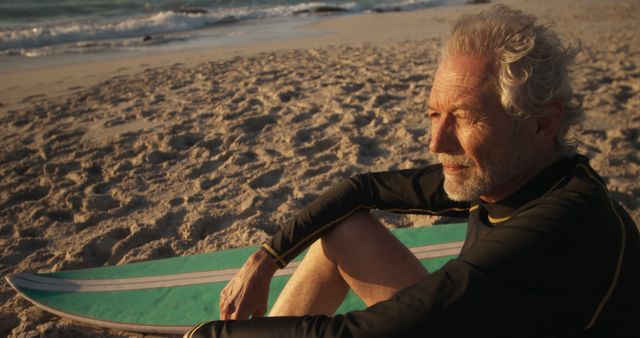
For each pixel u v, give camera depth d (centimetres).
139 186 438
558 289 102
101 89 783
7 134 587
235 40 1355
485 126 113
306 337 110
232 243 342
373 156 477
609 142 464
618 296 105
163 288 283
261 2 2512
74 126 607
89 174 463
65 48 1286
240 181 435
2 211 404
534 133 115
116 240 361
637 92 627
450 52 117
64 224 383
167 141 524
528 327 103
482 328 102
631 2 1767
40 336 246
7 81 870
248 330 117
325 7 2152
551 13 1593
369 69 816
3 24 1695
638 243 114
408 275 158
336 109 606
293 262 288
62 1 2328
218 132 554
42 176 468
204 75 844
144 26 1588
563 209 108
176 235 362
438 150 121
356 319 108
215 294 276
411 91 672
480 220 134
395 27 1502
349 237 161
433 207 160
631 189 380
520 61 109
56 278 295
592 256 103
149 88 777
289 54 1023
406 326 103
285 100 660
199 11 2045
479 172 118
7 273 324
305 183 427
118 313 265
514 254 104
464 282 104
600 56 832
